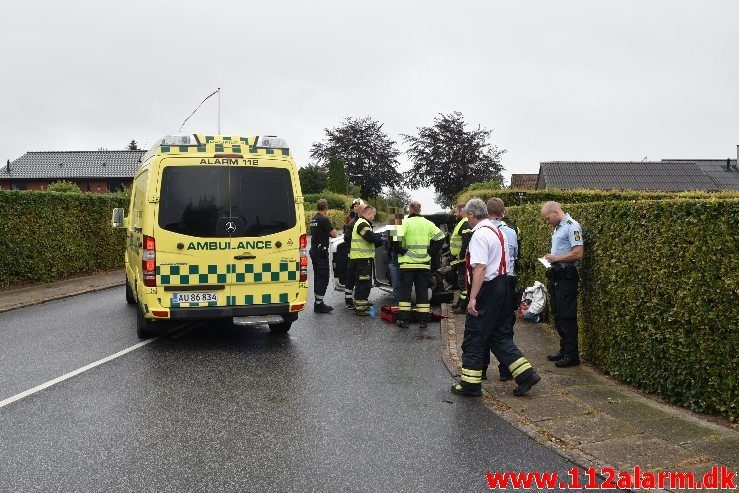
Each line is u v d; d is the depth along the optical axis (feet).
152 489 13.62
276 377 22.58
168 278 25.80
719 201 16.98
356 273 35.27
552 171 140.05
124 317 34.60
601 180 136.98
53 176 208.13
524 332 30.12
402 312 31.73
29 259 46.65
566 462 15.23
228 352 26.40
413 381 22.18
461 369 21.33
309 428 17.42
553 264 23.85
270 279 26.91
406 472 14.58
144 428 17.34
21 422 17.74
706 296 17.44
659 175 138.62
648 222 19.85
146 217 25.70
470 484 13.99
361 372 23.35
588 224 24.18
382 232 41.45
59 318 34.27
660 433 16.57
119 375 22.71
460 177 183.73
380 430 17.30
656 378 19.66
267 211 26.91
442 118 188.24
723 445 15.57
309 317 34.86
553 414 18.39
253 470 14.64
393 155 238.27
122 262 62.34
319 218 35.78
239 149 26.86
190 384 21.63
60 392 20.61
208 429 17.29
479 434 17.03
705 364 17.63
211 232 26.21
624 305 21.22
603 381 21.85
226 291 26.40
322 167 239.91
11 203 44.39
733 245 16.61
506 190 72.23
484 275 20.13
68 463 14.94
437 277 38.83
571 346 23.71
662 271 19.10
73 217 52.70
